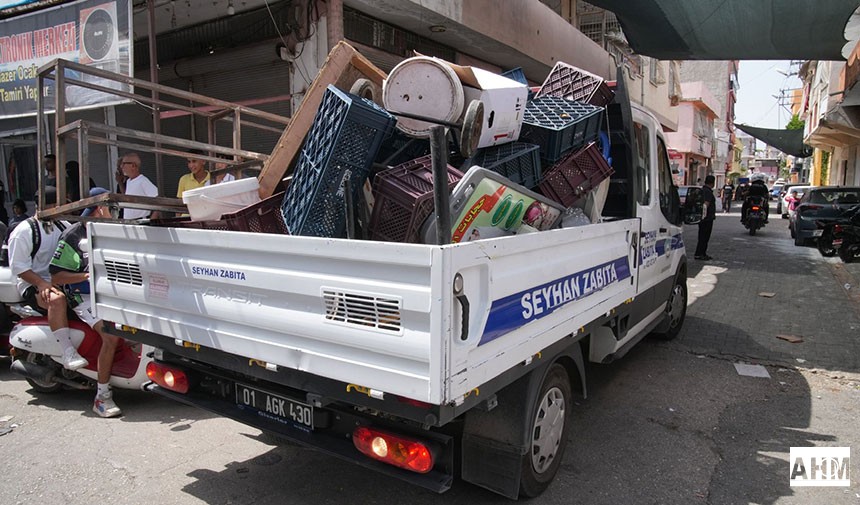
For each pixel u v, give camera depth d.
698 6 8.30
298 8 7.87
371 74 4.17
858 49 9.50
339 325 2.37
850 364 5.61
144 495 3.27
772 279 9.99
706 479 3.49
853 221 11.69
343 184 2.94
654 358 5.80
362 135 2.97
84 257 4.37
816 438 4.05
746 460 3.73
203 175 6.03
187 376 3.32
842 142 23.39
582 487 3.37
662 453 3.82
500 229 3.21
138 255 3.18
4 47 6.95
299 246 2.45
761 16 8.40
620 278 4.06
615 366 5.56
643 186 5.02
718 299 8.50
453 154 3.60
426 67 3.26
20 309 4.73
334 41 7.79
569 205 3.88
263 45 8.31
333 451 2.71
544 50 12.23
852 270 10.77
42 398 4.79
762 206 17.64
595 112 4.07
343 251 2.31
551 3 15.23
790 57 10.63
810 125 25.56
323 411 2.80
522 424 2.84
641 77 20.19
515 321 2.59
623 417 4.40
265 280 2.59
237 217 3.21
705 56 10.77
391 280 2.22
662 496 3.29
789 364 5.61
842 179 24.97
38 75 3.65
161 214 5.43
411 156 3.54
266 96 8.57
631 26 9.33
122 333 3.46
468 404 2.31
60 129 3.43
